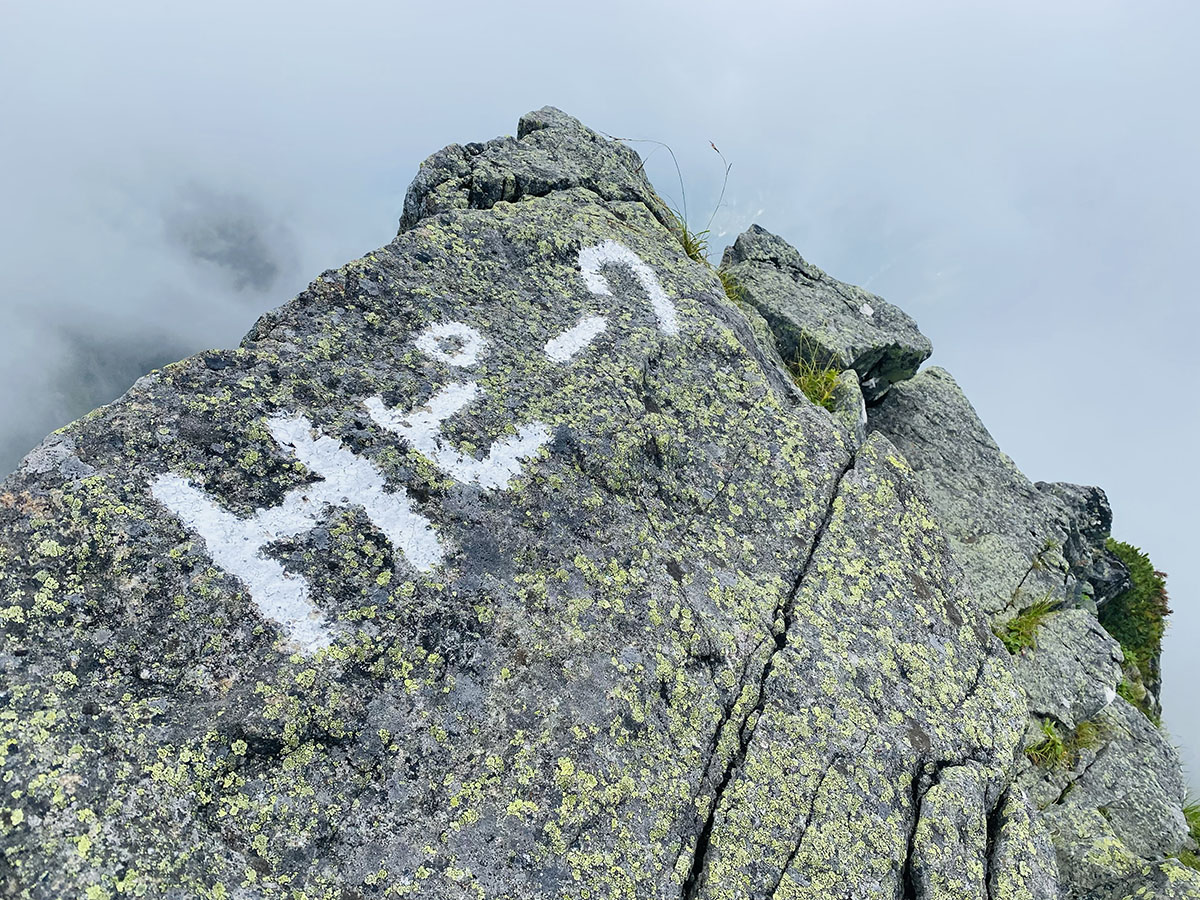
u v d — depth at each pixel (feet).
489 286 21.89
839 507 21.70
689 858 14.69
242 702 13.00
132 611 13.15
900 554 21.44
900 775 17.37
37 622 12.46
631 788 14.85
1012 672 20.93
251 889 11.62
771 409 23.13
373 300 19.72
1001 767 18.58
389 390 18.02
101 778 11.40
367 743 13.56
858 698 18.11
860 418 31.81
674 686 16.49
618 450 19.33
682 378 22.40
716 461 21.30
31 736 11.34
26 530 13.23
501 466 17.84
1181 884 19.86
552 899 13.17
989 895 16.61
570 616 16.37
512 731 14.56
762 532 20.56
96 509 13.74
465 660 15.02
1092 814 23.67
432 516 16.43
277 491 15.51
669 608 17.47
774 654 18.10
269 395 16.66
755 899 14.71
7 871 10.32
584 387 20.31
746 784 15.94
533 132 32.76
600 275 24.27
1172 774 27.55
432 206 26.89
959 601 21.62
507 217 24.36
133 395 15.53
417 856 12.84
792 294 40.22
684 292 25.21
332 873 12.27
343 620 14.53
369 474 16.43
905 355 40.52
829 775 16.66
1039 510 38.01
